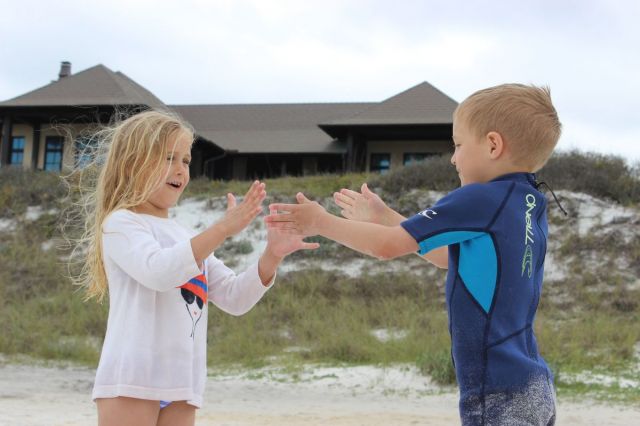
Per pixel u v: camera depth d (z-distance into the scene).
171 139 2.66
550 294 16.62
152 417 2.42
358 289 17.45
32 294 17.77
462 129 2.43
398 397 9.96
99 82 32.94
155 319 2.46
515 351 2.19
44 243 21.42
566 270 17.78
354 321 14.63
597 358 11.55
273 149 35.16
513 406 2.14
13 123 32.97
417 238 2.23
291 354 13.10
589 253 18.41
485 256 2.22
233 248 20.83
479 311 2.21
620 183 21.75
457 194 2.28
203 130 38.31
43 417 7.64
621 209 20.33
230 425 7.51
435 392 10.26
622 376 10.65
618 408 8.87
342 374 11.41
